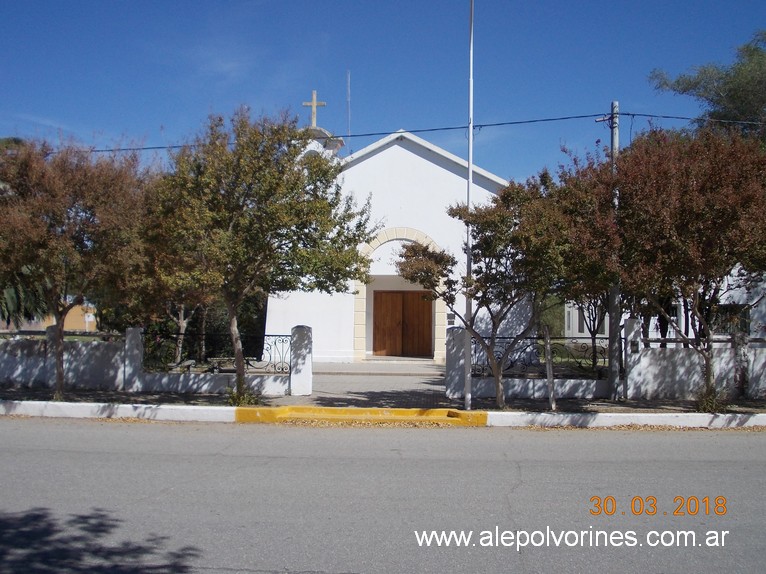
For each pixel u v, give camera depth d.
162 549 5.71
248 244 11.95
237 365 13.65
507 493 7.53
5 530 6.16
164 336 16.58
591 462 9.21
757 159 11.36
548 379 13.78
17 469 8.55
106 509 6.81
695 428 12.17
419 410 13.11
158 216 12.55
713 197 10.98
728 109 20.77
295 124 12.67
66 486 7.70
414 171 23.23
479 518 6.61
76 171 12.29
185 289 13.23
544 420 12.39
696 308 12.62
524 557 5.61
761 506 7.06
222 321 24.62
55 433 11.26
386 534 6.12
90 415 12.90
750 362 15.20
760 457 9.59
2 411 13.13
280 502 7.11
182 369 16.36
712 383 13.09
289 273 12.69
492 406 14.18
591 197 11.80
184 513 6.70
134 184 12.89
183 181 12.23
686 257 11.34
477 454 9.78
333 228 13.14
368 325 24.39
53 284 13.11
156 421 12.59
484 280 12.76
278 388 15.63
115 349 16.20
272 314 23.16
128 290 13.66
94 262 12.49
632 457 9.57
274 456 9.55
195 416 12.65
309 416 12.92
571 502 7.17
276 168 12.26
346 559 5.52
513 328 21.27
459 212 12.73
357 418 12.77
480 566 5.41
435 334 22.97
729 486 7.86
